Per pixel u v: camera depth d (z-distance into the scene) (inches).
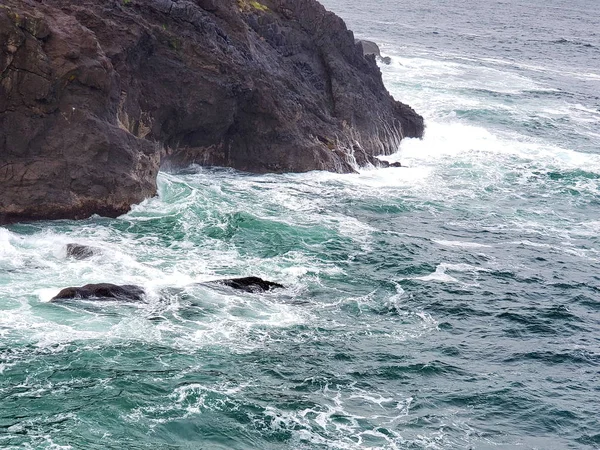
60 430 1103.0
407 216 2069.4
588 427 1264.8
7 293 1427.2
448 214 2118.6
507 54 4845.0
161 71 2031.3
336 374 1327.5
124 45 1924.2
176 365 1286.9
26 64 1664.6
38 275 1503.4
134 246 1683.1
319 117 2390.5
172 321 1409.9
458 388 1332.4
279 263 1701.5
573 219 2176.4
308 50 2504.9
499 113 3166.8
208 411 1187.3
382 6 6815.9
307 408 1226.0
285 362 1339.8
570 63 4753.9
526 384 1364.4
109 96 1820.9
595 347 1512.1
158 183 1964.8
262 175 2212.1
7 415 1122.7
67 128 1740.9
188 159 2156.7
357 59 2623.0
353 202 2108.8
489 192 2316.7
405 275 1718.8
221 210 1898.4
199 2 2209.6
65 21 1784.0
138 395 1198.3
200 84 2065.7
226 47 2156.7
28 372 1221.1
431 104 3198.8
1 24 1621.6
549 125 3090.6
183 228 1793.8
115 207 1798.7
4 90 1656.0
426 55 4426.7
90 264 1566.2
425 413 1254.3
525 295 1696.6
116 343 1323.8
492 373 1387.8
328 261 1739.7
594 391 1366.9
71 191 1744.6
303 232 1866.4
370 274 1705.2
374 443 1166.3
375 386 1311.5
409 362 1390.3
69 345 1299.2
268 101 2186.3
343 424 1200.8
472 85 3671.3
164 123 2058.3
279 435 1159.6
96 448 1079.0
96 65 1764.3
